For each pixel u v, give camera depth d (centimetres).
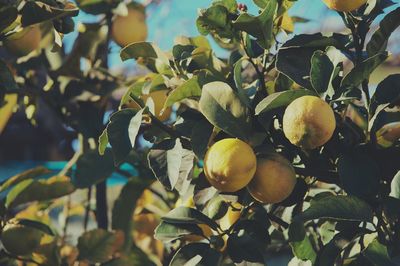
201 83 122
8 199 158
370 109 121
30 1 139
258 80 127
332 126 111
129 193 169
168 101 122
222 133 121
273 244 162
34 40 155
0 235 155
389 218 116
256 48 132
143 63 158
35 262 157
